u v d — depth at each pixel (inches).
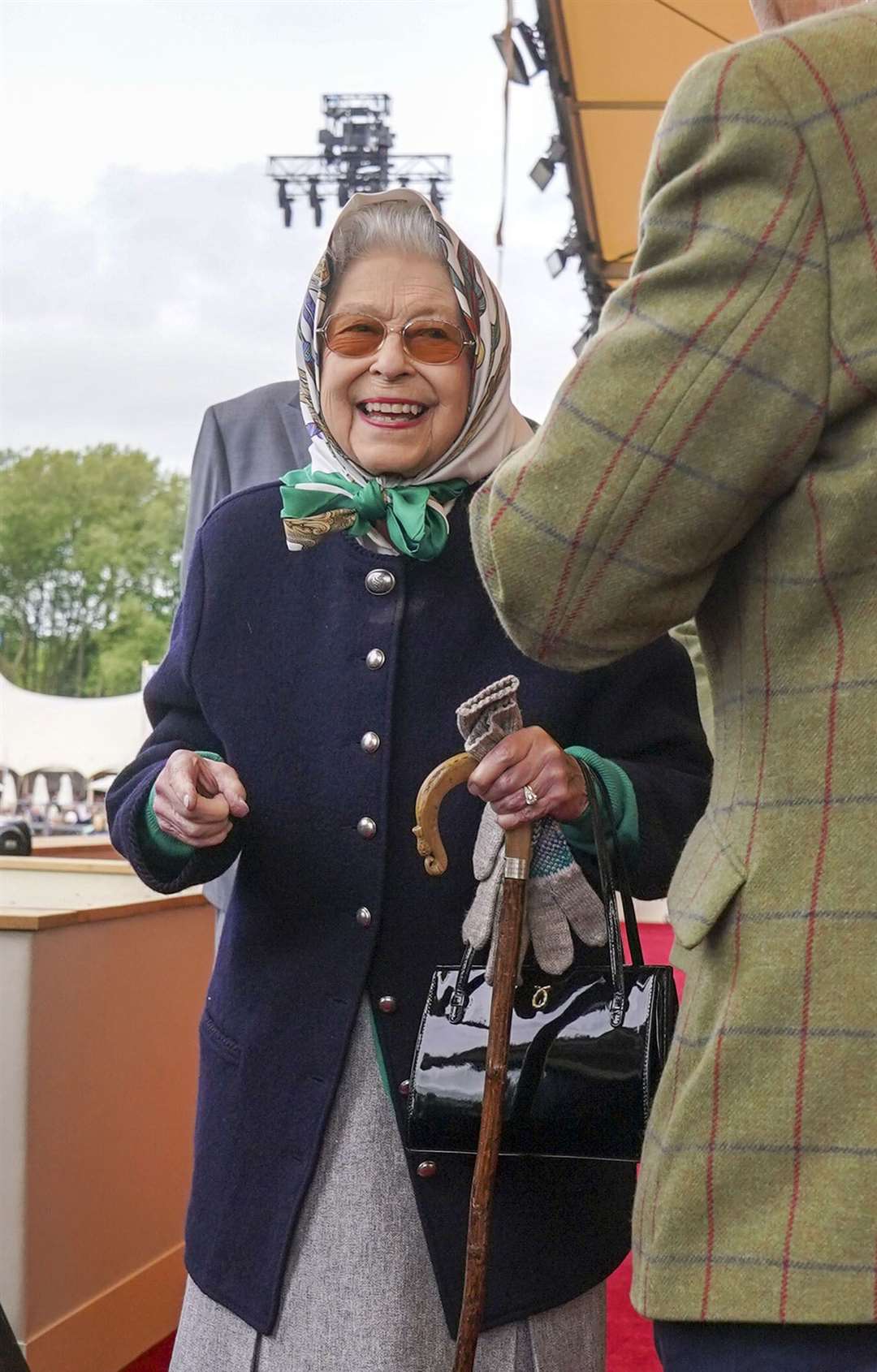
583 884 60.2
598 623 47.4
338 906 64.3
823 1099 43.9
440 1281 60.4
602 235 328.8
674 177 46.7
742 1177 44.8
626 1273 154.2
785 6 51.6
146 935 132.9
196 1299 65.2
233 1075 64.9
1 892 147.8
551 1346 62.4
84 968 121.9
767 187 44.5
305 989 63.9
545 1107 58.1
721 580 49.3
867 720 44.7
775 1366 44.8
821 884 44.8
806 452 45.3
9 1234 112.8
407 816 64.4
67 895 149.6
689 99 45.9
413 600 66.4
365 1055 62.9
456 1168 61.6
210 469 120.4
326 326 68.3
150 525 2204.7
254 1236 62.6
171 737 71.3
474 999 60.2
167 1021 137.0
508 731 58.8
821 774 45.2
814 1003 44.3
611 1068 57.8
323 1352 60.9
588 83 257.9
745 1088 45.1
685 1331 46.8
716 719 50.2
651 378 45.2
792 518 45.9
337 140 747.4
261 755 66.4
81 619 2204.7
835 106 44.2
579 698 65.9
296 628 67.3
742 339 44.4
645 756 67.2
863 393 44.4
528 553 47.1
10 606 2181.3
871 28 45.3
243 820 66.4
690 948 47.3
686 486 45.2
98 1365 122.3
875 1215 43.1
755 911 45.7
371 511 66.1
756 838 46.2
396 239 67.4
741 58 45.2
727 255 44.5
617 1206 64.8
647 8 229.9
